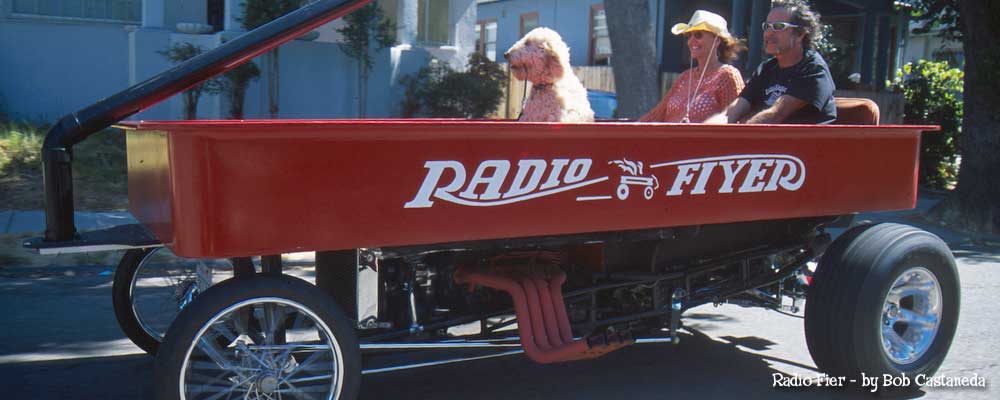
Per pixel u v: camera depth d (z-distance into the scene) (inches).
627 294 174.6
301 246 119.3
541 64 173.9
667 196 147.6
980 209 401.1
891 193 176.2
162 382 123.3
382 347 148.2
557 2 872.9
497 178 131.8
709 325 227.1
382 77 551.5
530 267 162.6
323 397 137.9
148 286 179.8
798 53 185.3
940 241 176.6
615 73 334.6
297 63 519.8
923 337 177.8
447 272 159.6
